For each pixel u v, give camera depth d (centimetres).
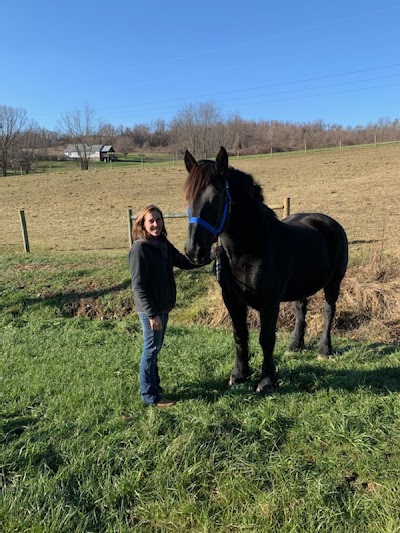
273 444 308
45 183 3469
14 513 249
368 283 678
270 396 376
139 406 368
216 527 241
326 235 490
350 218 1405
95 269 903
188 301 775
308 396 381
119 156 7856
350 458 294
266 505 251
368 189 2123
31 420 353
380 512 245
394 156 3594
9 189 3253
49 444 312
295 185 2550
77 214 2128
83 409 366
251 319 665
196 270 857
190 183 326
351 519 243
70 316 759
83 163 6206
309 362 466
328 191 2172
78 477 277
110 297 782
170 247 389
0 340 592
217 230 329
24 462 293
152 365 371
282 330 639
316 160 3878
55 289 819
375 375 424
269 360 399
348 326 629
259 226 357
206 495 263
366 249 858
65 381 429
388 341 564
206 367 458
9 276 895
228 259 369
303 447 306
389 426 326
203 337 580
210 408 355
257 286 365
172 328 635
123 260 970
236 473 275
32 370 464
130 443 306
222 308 697
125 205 2352
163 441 310
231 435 314
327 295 508
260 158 4547
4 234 1605
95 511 255
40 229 1712
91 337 592
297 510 246
